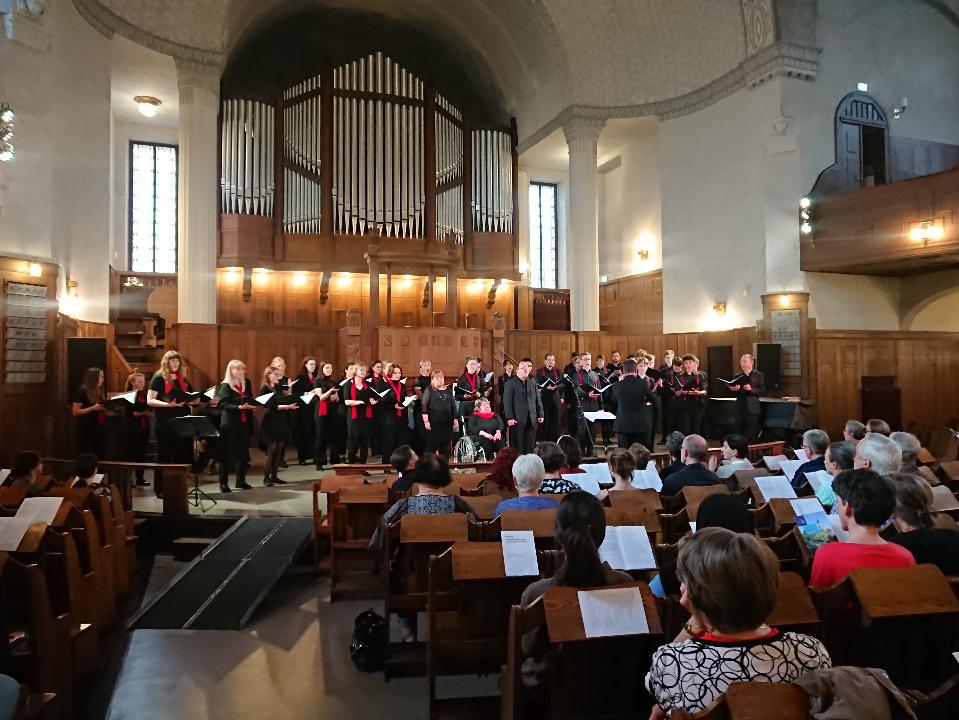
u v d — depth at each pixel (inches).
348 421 427.2
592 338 662.5
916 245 504.7
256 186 655.8
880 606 107.0
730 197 614.9
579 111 681.6
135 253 700.0
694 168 648.4
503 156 766.5
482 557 138.4
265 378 421.1
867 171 615.5
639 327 746.2
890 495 122.9
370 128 698.2
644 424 395.5
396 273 666.8
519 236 796.0
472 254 748.0
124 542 239.9
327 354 581.0
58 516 177.8
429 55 808.9
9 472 249.3
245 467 378.3
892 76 617.9
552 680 106.8
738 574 77.7
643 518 179.3
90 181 481.7
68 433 422.9
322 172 682.2
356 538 240.7
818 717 65.9
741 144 603.8
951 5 641.6
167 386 359.3
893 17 621.9
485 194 755.4
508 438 411.8
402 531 168.6
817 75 583.2
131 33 514.0
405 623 188.7
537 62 722.8
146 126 703.1
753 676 75.7
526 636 117.4
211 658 184.7
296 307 685.9
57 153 435.8
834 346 569.6
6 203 388.5
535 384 416.2
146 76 580.1
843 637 111.2
